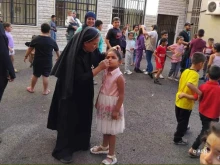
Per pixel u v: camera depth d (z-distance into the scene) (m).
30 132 3.83
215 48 6.17
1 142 3.49
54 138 3.70
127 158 3.35
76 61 2.91
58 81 3.10
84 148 3.39
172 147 3.75
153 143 3.82
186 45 7.87
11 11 11.37
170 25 15.12
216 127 1.54
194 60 3.52
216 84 3.35
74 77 2.93
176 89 6.99
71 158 3.13
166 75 8.64
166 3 14.43
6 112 4.49
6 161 3.06
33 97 5.33
